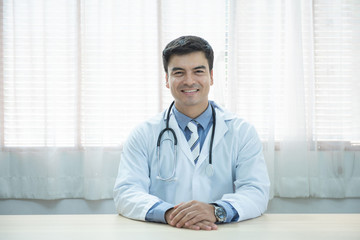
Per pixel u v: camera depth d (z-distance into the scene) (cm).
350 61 264
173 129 158
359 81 263
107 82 260
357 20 264
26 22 262
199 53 147
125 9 261
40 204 263
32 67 262
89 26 259
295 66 257
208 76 152
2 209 263
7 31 263
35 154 262
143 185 151
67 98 263
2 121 262
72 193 262
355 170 263
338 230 108
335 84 262
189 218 113
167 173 154
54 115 260
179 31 262
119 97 262
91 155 256
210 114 159
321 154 262
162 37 261
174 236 102
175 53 147
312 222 119
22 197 261
